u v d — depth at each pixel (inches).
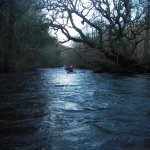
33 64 1870.1
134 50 1344.7
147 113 387.2
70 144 260.4
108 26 1093.8
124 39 1274.6
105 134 290.0
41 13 1088.2
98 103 465.7
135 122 337.7
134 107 429.4
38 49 1865.2
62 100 495.8
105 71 1359.5
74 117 364.2
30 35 1504.7
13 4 943.7
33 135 287.0
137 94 573.9
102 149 247.6
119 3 985.5
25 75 1173.1
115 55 1229.1
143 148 249.9
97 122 337.7
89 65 1723.7
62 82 853.8
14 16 1075.3
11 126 319.6
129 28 1137.4
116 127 315.9
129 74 1229.7
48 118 357.4
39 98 517.3
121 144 260.2
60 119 352.8
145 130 304.2
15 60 1485.0
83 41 1173.7
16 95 554.6
